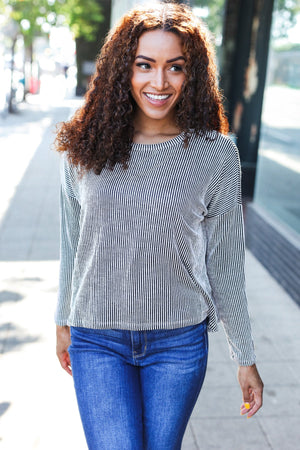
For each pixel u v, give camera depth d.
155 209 1.72
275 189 7.25
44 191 8.88
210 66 1.79
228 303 1.93
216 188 1.80
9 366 3.68
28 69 28.08
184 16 1.77
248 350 1.97
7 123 18.08
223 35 8.50
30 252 5.98
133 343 1.83
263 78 8.54
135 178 1.74
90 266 1.80
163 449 1.79
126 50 1.75
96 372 1.81
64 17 21.08
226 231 1.86
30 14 20.22
